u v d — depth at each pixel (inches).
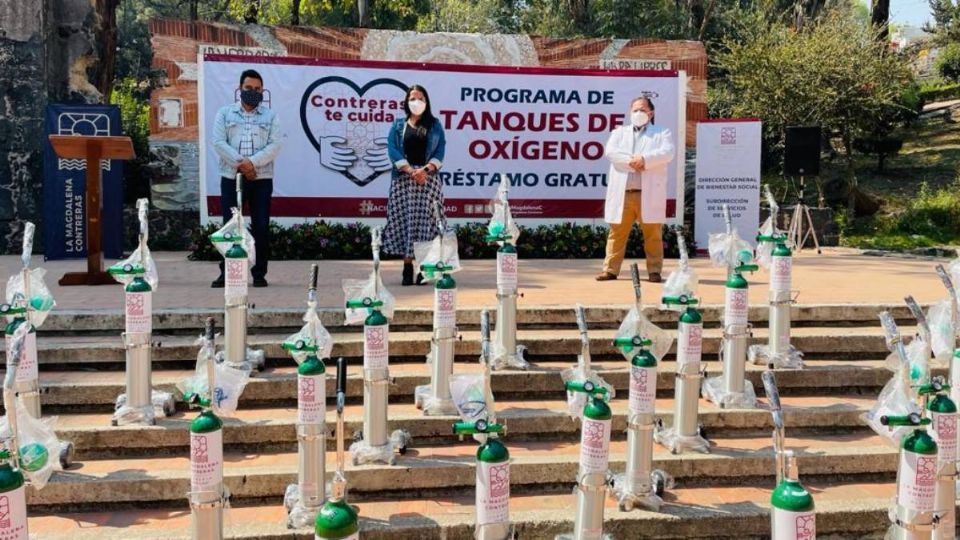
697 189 494.6
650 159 312.5
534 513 165.0
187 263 419.2
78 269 390.3
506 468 136.9
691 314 187.6
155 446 185.5
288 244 455.5
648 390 167.9
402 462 179.0
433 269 197.0
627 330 172.6
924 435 139.8
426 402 197.3
